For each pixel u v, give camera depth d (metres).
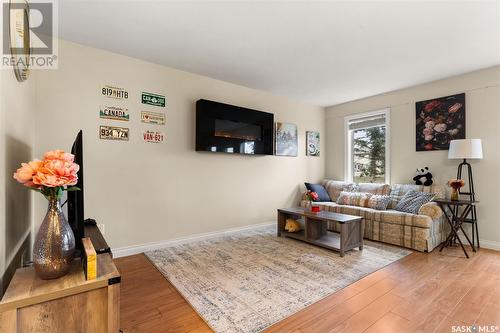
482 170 3.33
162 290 2.13
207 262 2.73
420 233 3.12
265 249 3.17
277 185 4.53
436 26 2.33
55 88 2.56
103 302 1.12
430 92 3.82
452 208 3.52
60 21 2.27
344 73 3.51
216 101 3.74
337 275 2.42
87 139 2.74
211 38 2.59
